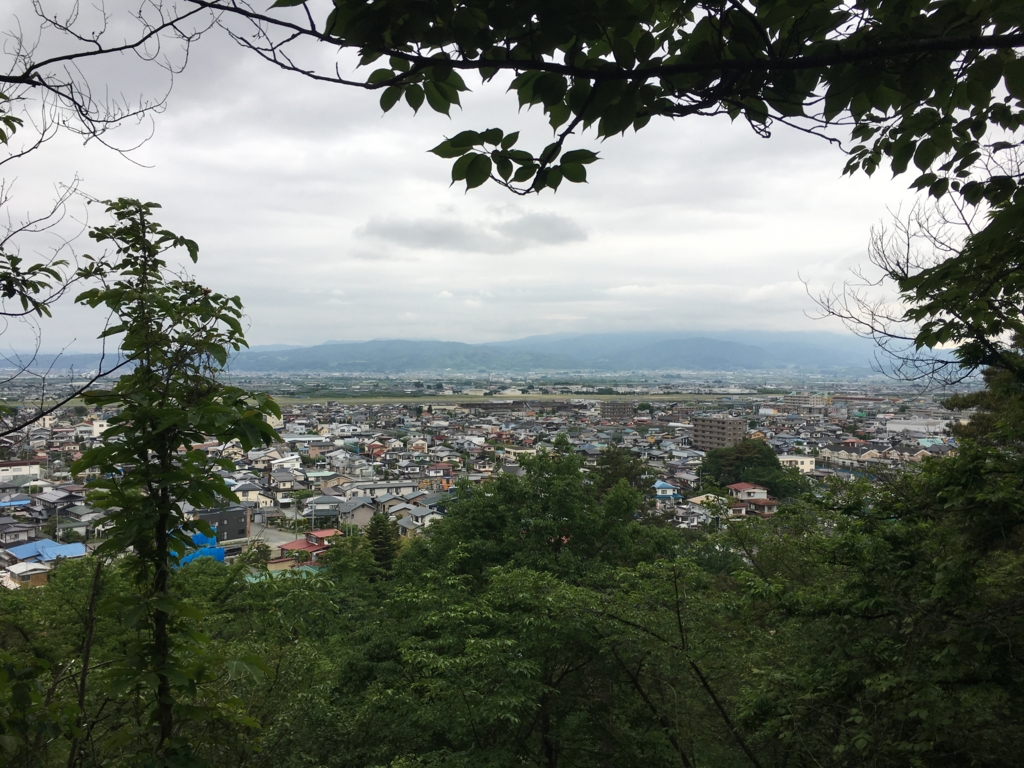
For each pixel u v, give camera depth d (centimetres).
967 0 180
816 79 191
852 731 482
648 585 793
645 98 175
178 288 308
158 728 297
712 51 183
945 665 482
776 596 609
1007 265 365
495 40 164
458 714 761
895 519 602
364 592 1681
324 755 794
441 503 1498
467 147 184
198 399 296
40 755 275
